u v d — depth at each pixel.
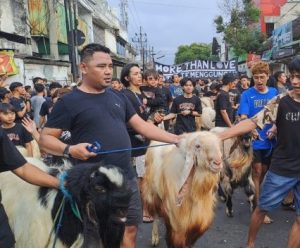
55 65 22.73
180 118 8.09
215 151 3.52
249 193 5.94
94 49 3.29
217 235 5.36
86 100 3.32
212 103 12.00
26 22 19.80
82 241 2.66
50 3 23.64
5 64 15.27
